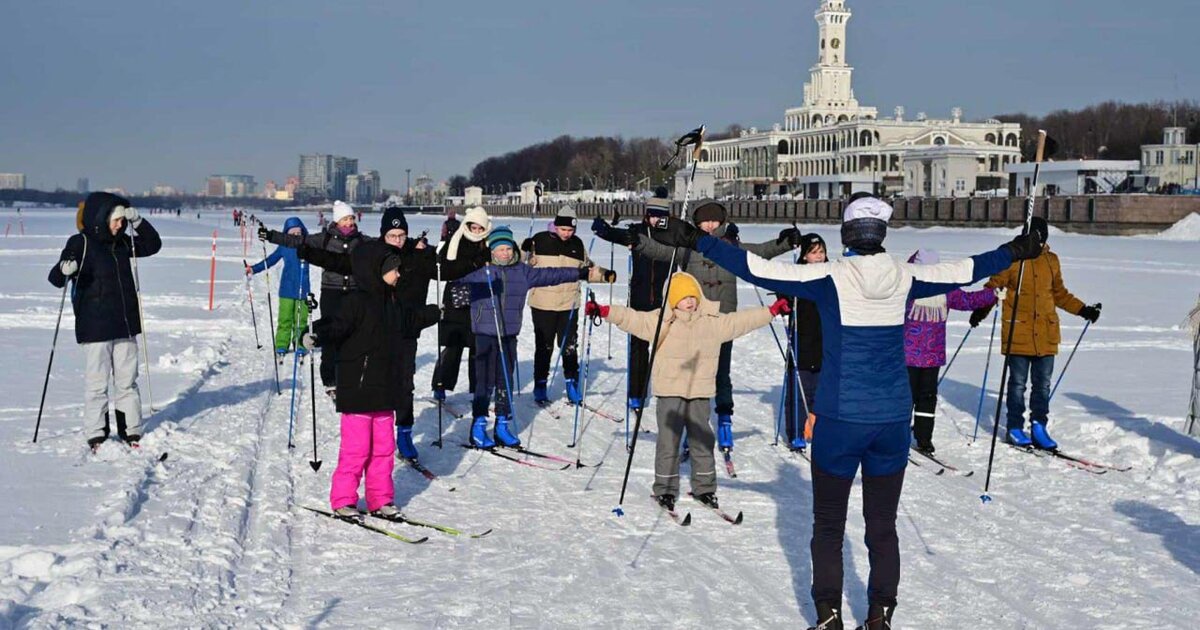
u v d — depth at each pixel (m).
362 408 6.64
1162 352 14.73
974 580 5.77
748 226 86.69
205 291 22.81
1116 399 10.96
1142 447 8.67
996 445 9.01
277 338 13.51
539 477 7.95
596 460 8.53
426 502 7.22
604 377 12.74
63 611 4.82
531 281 8.95
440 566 5.91
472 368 10.22
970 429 9.66
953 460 8.56
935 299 8.60
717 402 8.40
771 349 15.10
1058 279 8.80
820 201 88.12
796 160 137.00
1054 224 64.75
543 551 6.20
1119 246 46.84
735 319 7.15
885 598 4.73
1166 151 93.50
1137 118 135.50
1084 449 8.87
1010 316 8.77
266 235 10.35
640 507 7.15
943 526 6.76
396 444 8.25
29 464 7.44
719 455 8.78
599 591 5.55
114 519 6.11
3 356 12.80
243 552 6.00
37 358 12.68
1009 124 126.38
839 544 4.81
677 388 7.11
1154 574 5.84
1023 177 82.94
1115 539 6.47
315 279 25.59
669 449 7.16
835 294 4.66
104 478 7.09
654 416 10.34
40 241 46.81
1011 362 8.88
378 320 6.66
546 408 10.70
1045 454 8.64
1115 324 18.16
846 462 4.72
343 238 10.76
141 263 32.38
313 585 5.58
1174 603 5.41
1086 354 14.52
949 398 11.16
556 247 10.75
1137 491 7.54
